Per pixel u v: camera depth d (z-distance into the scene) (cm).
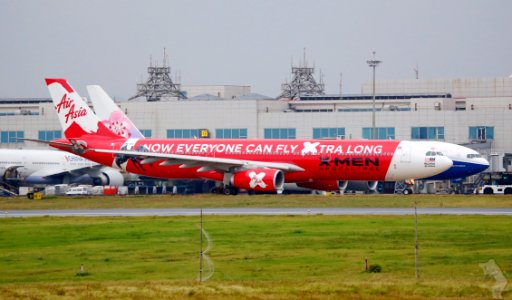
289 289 17100
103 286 17612
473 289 17088
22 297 16612
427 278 18662
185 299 16425
